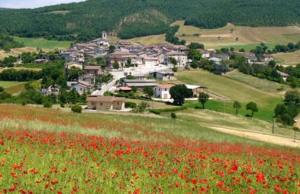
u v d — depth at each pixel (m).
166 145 29.42
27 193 14.44
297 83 172.25
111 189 16.22
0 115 44.28
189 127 63.56
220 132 66.06
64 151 22.53
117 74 182.75
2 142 22.36
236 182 17.67
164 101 134.00
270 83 170.88
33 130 32.66
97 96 121.12
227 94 152.50
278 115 122.12
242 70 186.50
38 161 19.78
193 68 194.38
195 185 16.62
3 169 17.34
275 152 32.34
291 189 18.19
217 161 22.44
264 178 18.53
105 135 36.97
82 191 15.49
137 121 62.78
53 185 15.59
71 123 46.50
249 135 72.50
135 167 20.11
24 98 117.31
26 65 195.50
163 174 18.48
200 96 131.12
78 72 170.50
